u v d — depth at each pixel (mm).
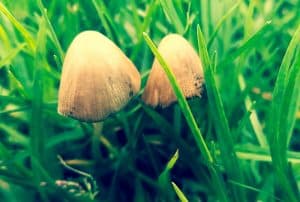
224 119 148
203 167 169
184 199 142
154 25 198
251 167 166
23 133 187
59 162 176
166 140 180
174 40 156
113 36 195
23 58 185
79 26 204
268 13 218
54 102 177
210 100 150
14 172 160
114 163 176
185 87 153
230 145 150
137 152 179
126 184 175
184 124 182
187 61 154
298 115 179
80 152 182
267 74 205
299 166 159
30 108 174
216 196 157
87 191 170
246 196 157
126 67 150
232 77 189
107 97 145
